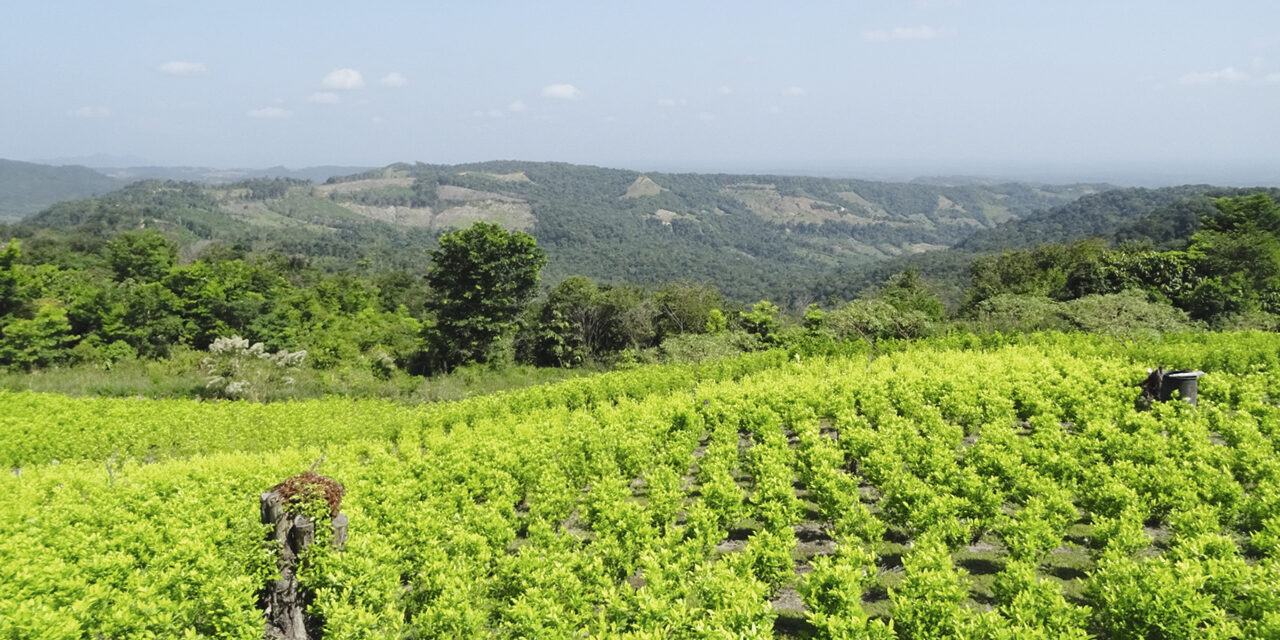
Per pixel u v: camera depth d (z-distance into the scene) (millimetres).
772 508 12023
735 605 8672
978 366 21984
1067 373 20234
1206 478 12320
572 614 9219
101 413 24844
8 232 133000
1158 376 18062
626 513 11766
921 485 12164
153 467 16234
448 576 9891
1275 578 8875
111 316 47062
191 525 12133
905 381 20078
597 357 49938
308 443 21188
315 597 9977
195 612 9445
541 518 12500
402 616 9156
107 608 9320
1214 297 37562
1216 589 9055
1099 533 10859
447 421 23156
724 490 12727
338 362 41719
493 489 14133
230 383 31234
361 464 17469
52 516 12383
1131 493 11711
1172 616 8297
